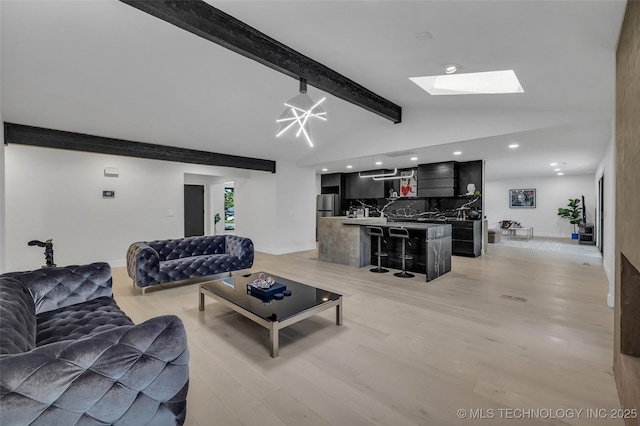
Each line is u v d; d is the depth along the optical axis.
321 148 6.89
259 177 7.66
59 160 5.16
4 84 3.22
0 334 1.24
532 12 1.80
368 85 4.06
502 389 1.92
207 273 4.56
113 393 1.19
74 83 3.38
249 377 2.08
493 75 3.51
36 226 4.95
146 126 4.63
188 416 1.69
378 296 3.84
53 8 2.33
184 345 1.38
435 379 2.03
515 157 6.52
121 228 5.80
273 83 4.05
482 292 3.99
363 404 1.79
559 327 2.85
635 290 1.84
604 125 3.73
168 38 2.88
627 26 1.68
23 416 1.02
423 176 7.74
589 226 8.80
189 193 9.23
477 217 7.19
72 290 2.51
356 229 5.69
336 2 2.01
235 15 2.45
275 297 2.92
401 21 2.13
